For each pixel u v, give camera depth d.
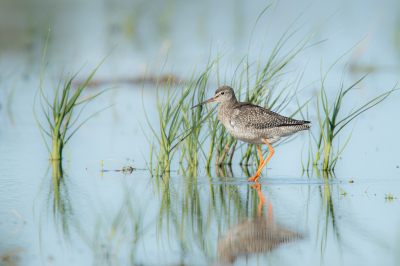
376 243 8.05
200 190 11.30
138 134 17.16
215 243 8.15
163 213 9.54
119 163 13.93
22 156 14.59
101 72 26.06
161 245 8.05
